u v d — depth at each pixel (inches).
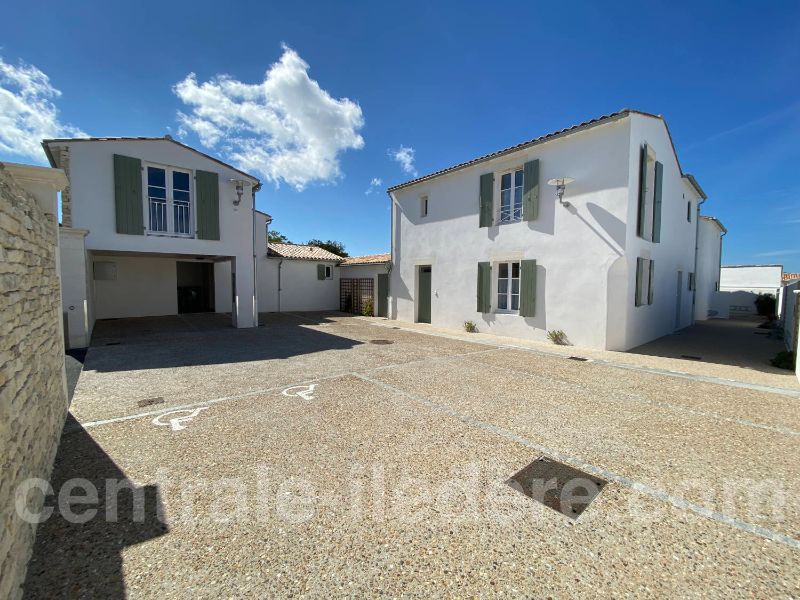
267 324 513.0
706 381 228.8
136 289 592.1
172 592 68.5
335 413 167.8
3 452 67.7
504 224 407.8
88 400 184.4
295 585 70.6
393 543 83.4
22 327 92.4
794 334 277.6
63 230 315.0
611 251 322.3
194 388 206.1
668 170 414.0
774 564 77.3
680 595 68.9
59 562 76.0
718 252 760.3
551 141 356.5
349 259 758.5
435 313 498.9
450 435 144.1
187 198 430.0
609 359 292.0
